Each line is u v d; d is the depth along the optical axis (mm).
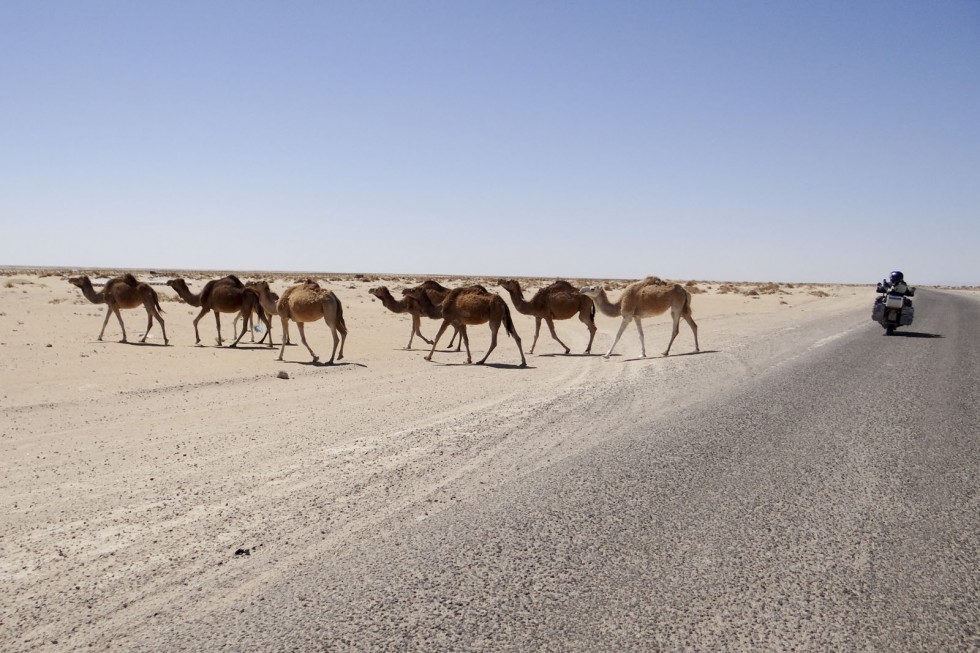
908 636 3742
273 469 7480
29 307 31266
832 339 21766
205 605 4262
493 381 14352
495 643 3684
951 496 6184
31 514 6086
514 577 4527
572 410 10633
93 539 5477
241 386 13648
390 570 4691
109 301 20609
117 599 4406
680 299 18344
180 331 25016
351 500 6352
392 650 3631
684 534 5277
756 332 25453
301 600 4266
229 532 5578
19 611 4270
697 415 9914
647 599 4191
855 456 7586
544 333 27719
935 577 4484
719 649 3605
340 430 9469
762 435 8625
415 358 19016
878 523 5492
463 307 17453
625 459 7531
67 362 16000
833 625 3859
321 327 28500
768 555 4863
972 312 39781
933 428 8992
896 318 23250
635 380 13758
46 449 8438
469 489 6598
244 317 20859
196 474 7305
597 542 5125
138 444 8695
